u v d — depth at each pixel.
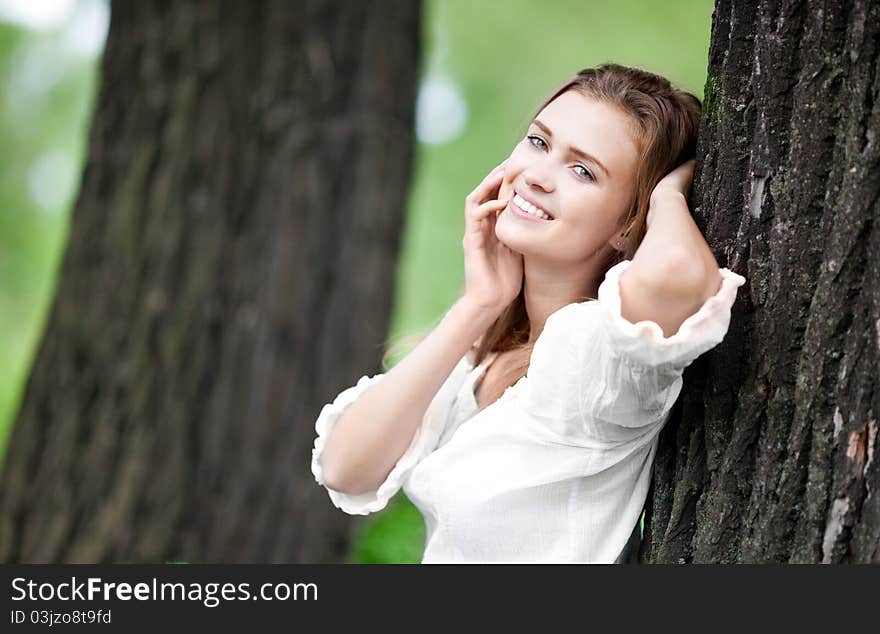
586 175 3.76
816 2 3.36
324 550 8.44
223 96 8.32
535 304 4.07
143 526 8.13
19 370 21.69
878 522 3.17
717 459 3.51
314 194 8.30
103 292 8.31
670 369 3.20
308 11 8.38
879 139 3.21
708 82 3.68
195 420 8.23
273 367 8.22
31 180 21.12
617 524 3.68
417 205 19.80
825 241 3.32
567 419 3.54
